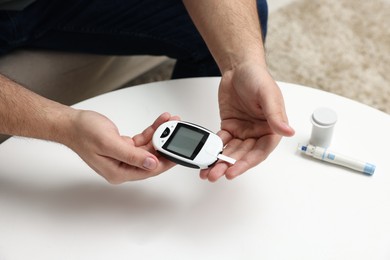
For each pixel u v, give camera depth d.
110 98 0.85
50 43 1.02
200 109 0.83
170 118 0.74
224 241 0.69
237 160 0.71
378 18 1.52
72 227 0.71
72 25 1.01
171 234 0.70
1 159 0.78
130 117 0.83
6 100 0.73
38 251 0.69
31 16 0.98
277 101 0.69
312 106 0.83
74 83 1.09
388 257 0.67
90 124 0.68
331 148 0.78
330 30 1.49
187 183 0.75
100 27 1.03
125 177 0.70
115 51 1.08
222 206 0.72
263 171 0.76
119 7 1.01
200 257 0.68
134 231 0.71
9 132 0.75
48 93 1.05
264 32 1.06
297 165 0.76
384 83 1.36
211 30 0.84
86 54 1.07
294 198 0.73
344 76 1.38
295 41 1.46
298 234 0.69
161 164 0.71
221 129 0.77
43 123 0.72
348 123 0.81
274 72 1.39
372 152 0.78
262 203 0.72
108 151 0.67
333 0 1.56
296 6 1.55
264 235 0.69
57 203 0.74
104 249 0.69
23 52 1.02
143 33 1.05
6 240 0.70
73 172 0.77
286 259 0.67
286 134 0.65
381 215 0.71
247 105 0.75
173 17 1.02
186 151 0.69
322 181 0.74
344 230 0.70
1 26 0.96
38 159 0.78
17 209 0.73
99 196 0.74
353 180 0.74
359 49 1.44
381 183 0.74
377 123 0.81
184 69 1.14
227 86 0.79
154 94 0.86
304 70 1.40
